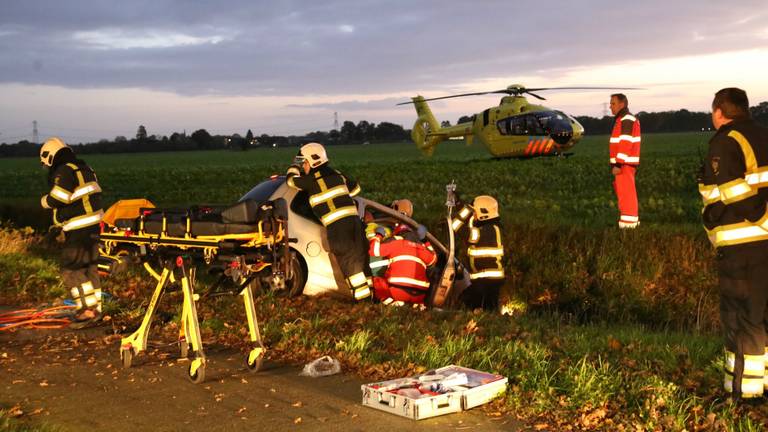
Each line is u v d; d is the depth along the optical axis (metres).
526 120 37.97
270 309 7.66
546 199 19.23
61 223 7.44
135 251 6.27
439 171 35.12
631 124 10.80
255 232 5.65
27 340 7.04
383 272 8.84
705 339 6.48
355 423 4.59
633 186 11.01
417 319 7.22
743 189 4.33
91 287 7.43
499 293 9.59
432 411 4.64
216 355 6.33
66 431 4.52
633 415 4.45
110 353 6.46
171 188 36.25
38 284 9.59
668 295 9.77
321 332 6.66
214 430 4.53
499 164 38.41
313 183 8.31
